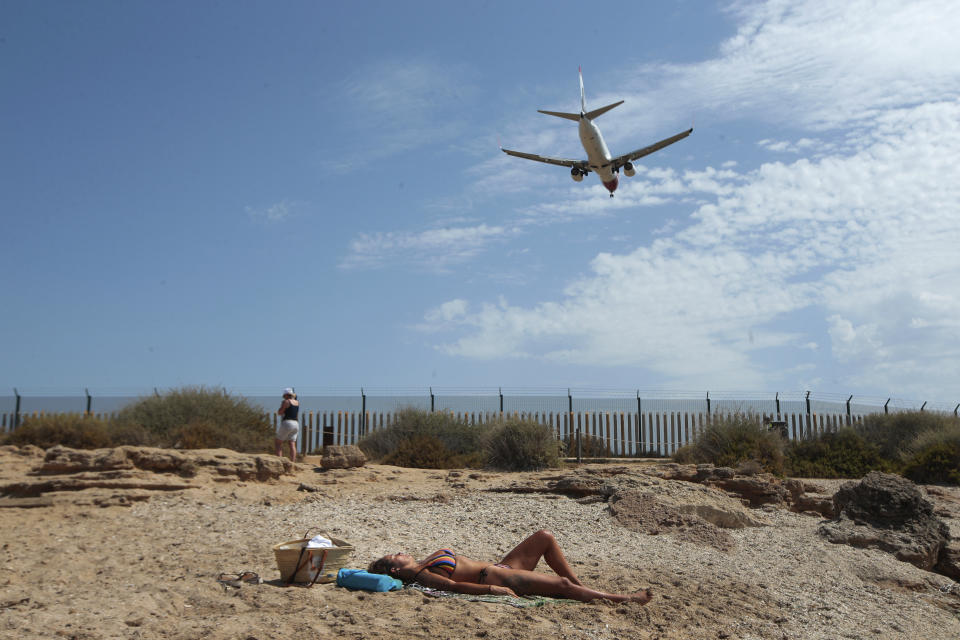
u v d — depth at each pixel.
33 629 5.35
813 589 8.88
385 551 9.32
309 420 22.72
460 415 22.83
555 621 6.17
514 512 12.15
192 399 19.33
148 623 5.68
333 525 10.55
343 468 15.73
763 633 6.75
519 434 18.69
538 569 8.86
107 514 10.68
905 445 21.00
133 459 12.76
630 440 23.84
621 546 10.45
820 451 20.38
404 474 15.69
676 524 11.44
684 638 6.24
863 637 7.13
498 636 5.60
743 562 10.01
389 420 22.30
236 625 5.57
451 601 6.55
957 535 12.73
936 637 7.62
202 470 13.20
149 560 8.20
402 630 5.62
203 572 7.57
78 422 17.22
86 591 6.70
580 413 23.67
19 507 10.81
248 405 20.70
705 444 19.28
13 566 7.71
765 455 18.67
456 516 11.79
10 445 15.62
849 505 12.23
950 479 18.22
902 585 9.77
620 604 6.96
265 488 13.19
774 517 13.09
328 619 5.86
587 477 13.59
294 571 7.03
